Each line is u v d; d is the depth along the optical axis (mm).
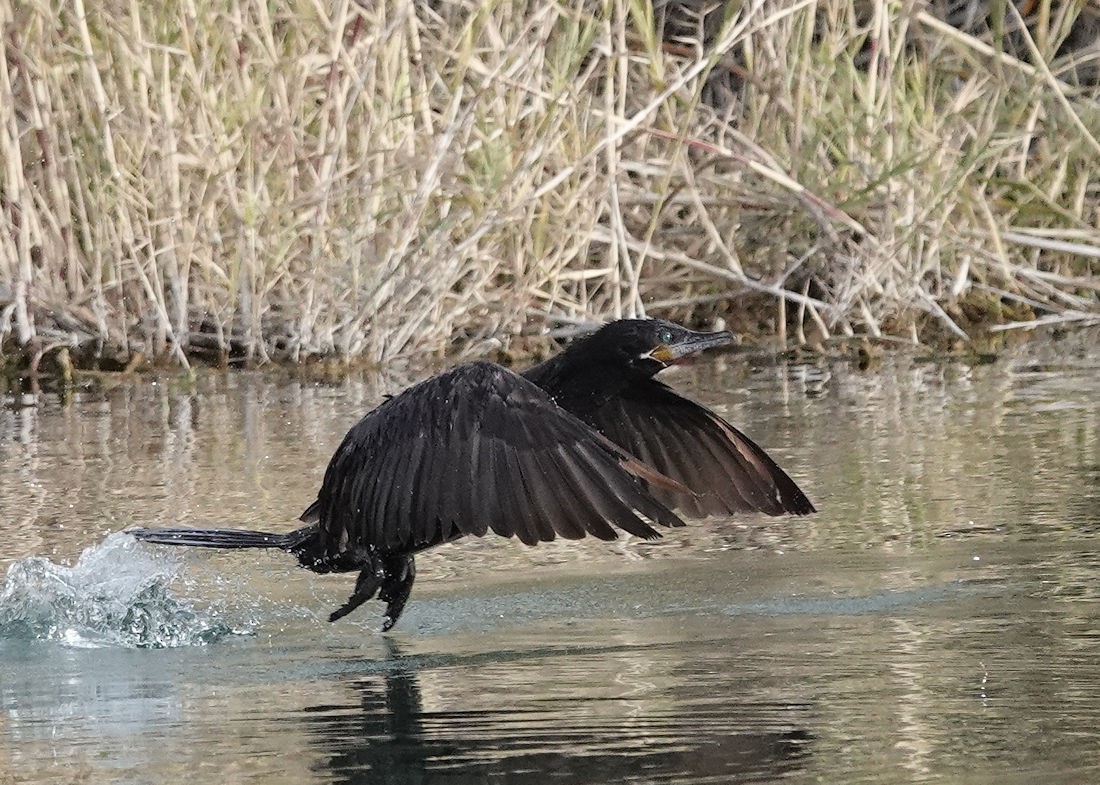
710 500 7688
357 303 15328
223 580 9102
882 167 16266
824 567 8648
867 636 7285
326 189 15086
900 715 6117
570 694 6562
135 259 15016
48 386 14906
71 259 15398
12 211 15344
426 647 7559
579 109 16047
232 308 15461
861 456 11328
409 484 6516
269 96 15602
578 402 7695
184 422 13164
